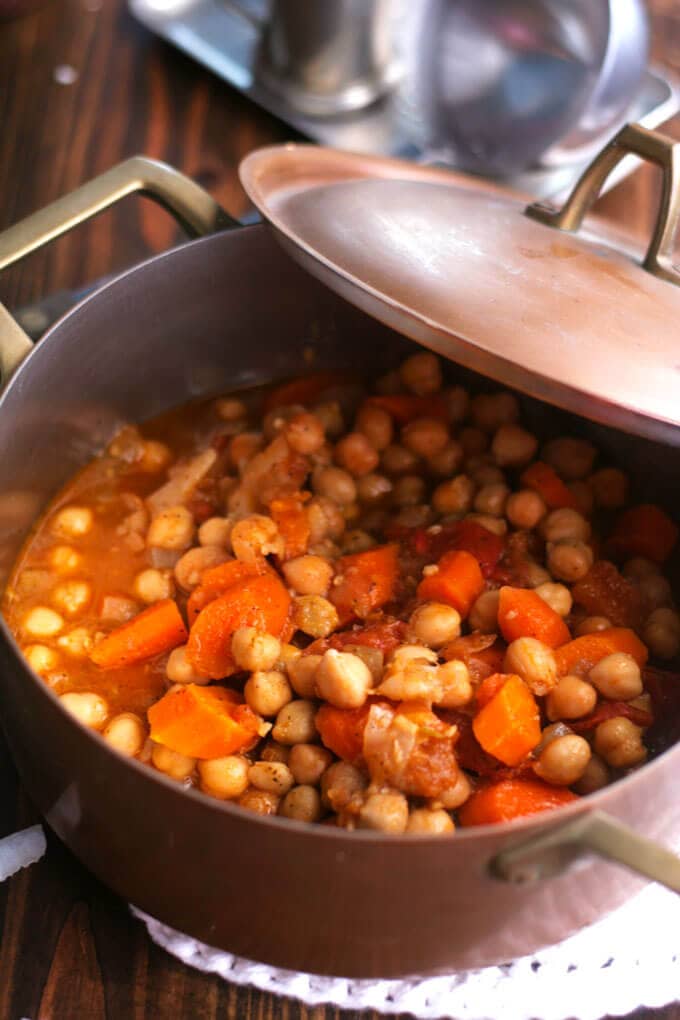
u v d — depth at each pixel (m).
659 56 0.50
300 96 0.47
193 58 0.49
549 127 0.43
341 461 0.38
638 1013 0.28
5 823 0.31
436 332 0.27
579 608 0.35
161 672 0.32
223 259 0.35
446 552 0.35
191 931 0.27
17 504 0.33
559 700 0.31
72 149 0.47
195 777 0.30
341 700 0.29
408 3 0.47
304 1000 0.28
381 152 0.46
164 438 0.38
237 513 0.35
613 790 0.23
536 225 0.30
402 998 0.28
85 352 0.34
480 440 0.38
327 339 0.39
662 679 0.32
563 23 0.41
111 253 0.43
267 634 0.31
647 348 0.27
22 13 0.51
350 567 0.34
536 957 0.29
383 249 0.28
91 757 0.24
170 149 0.47
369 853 0.22
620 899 0.27
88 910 0.29
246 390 0.39
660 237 0.29
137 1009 0.28
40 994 0.28
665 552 0.36
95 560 0.35
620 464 0.38
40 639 0.33
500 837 0.22
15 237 0.31
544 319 0.27
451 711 0.30
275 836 0.22
